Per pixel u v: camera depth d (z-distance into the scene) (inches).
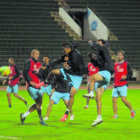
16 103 1835.6
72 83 1101.1
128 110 1519.4
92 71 1501.0
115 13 4254.4
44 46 3828.7
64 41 3900.1
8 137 867.4
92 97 981.8
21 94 2413.9
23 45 3801.7
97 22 4079.7
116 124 1110.4
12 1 4106.8
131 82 3563.0
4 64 3629.4
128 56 3924.7
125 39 4101.9
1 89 2898.6
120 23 4205.2
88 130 987.3
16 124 1092.5
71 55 1067.9
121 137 880.3
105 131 971.3
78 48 3828.7
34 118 1234.0
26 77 1027.9
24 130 976.9
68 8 4160.9
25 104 1737.2
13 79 1606.8
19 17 4010.8
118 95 1269.7
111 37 4079.7
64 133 933.2
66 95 1177.4
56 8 4160.9
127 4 4350.4
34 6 4141.2
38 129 994.1
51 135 901.8
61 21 4077.3
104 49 1010.7
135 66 3855.8
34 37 3890.3
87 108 1584.6
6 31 3860.7
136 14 4293.8
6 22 3941.9
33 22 4008.4
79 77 1101.1
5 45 3767.2
